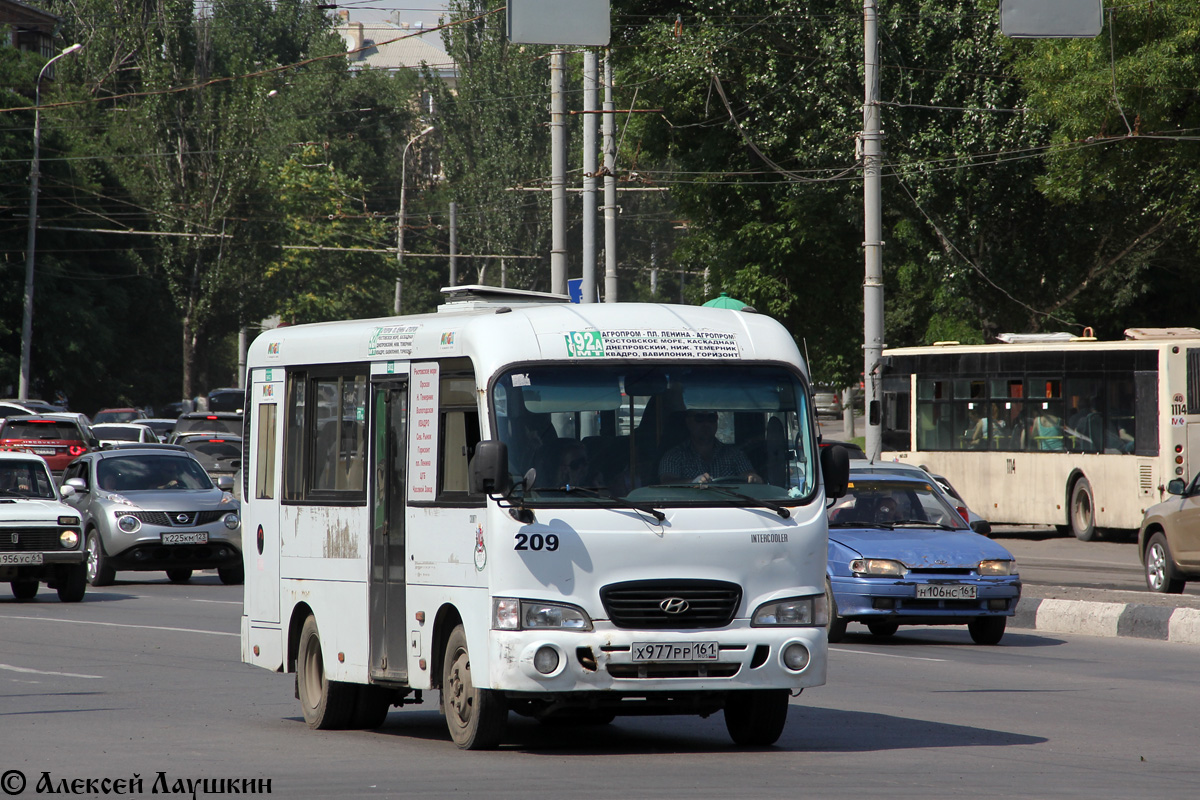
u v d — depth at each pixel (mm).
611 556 32781
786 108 130750
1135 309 145125
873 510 60875
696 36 132750
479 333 34250
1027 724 38969
